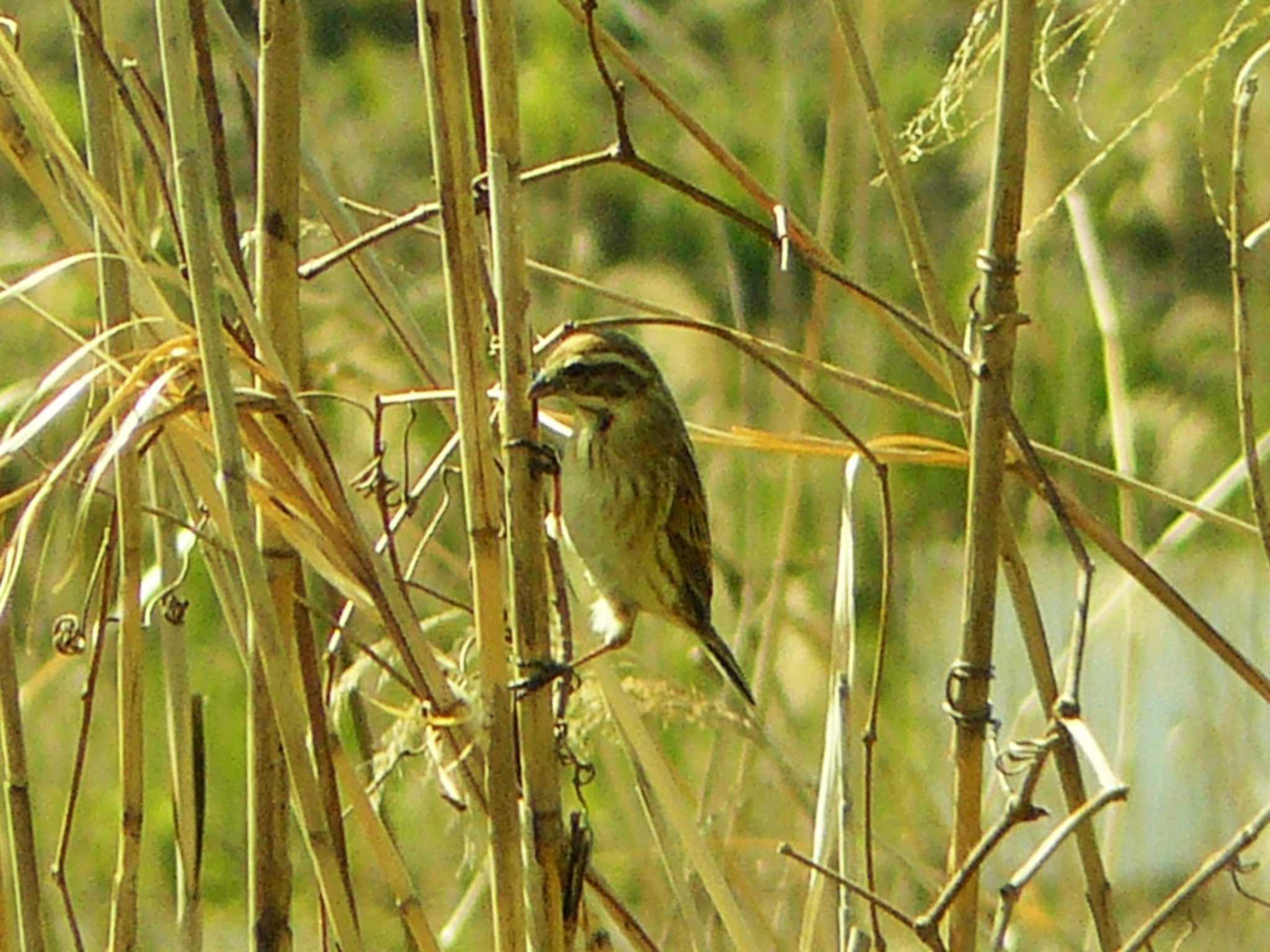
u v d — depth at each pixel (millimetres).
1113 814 10703
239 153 15531
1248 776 11148
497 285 6953
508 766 7125
